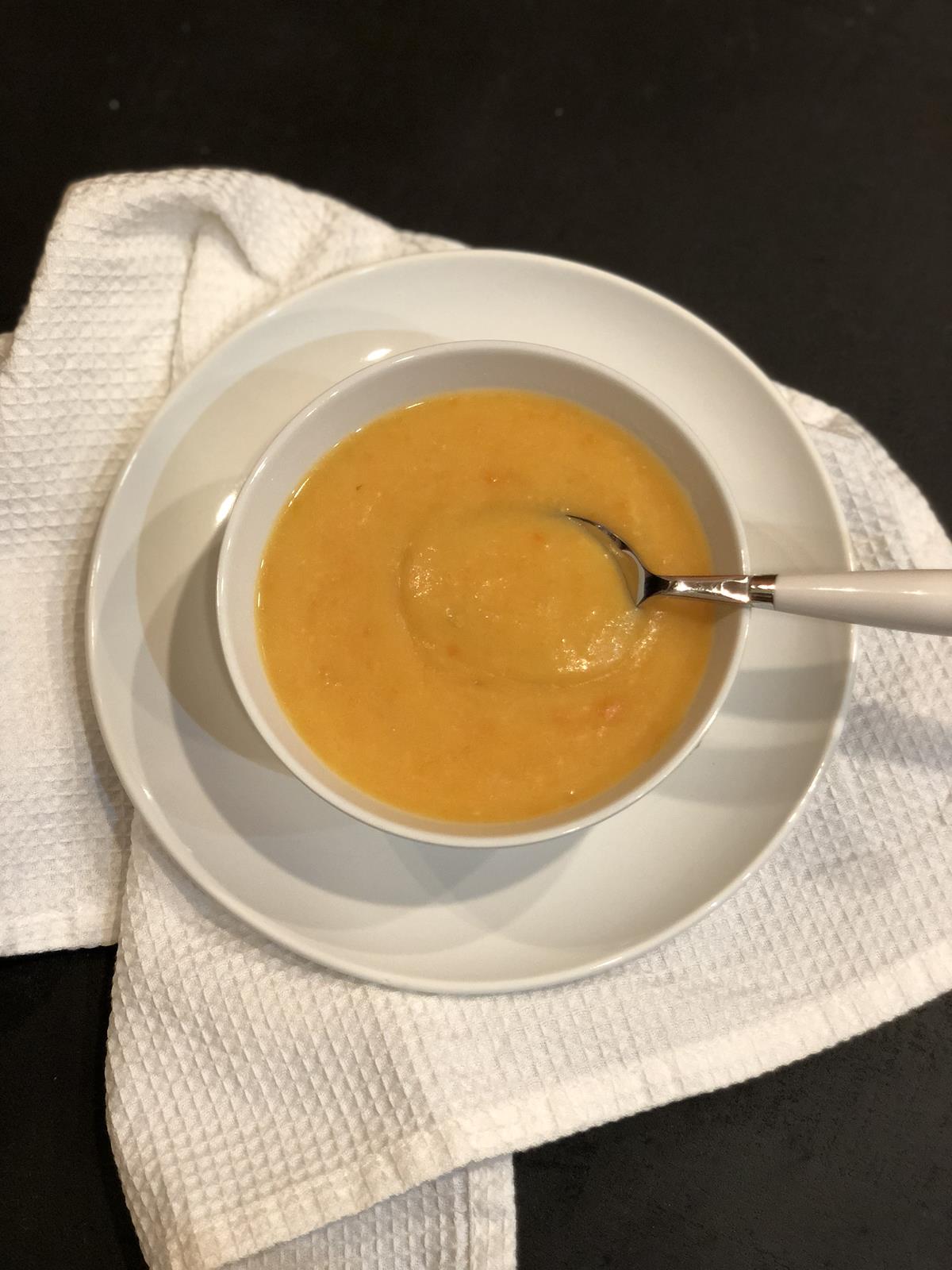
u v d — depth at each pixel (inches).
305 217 15.2
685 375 14.1
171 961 13.9
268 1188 13.6
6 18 18.3
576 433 13.6
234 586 12.6
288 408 14.0
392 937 13.3
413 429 13.7
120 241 14.9
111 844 14.6
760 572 13.7
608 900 13.4
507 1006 14.1
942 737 14.7
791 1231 14.9
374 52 18.3
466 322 14.2
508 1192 13.8
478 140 17.9
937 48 18.3
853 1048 15.3
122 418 14.9
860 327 17.2
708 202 17.7
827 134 18.0
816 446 14.3
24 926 14.4
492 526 13.6
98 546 13.4
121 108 18.0
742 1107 15.2
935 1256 14.8
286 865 13.3
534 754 13.2
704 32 18.4
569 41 18.4
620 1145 15.1
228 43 18.3
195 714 13.5
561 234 17.6
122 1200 14.8
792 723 13.5
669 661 13.3
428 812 13.1
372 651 13.5
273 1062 13.9
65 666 14.7
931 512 15.1
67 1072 15.1
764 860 13.1
